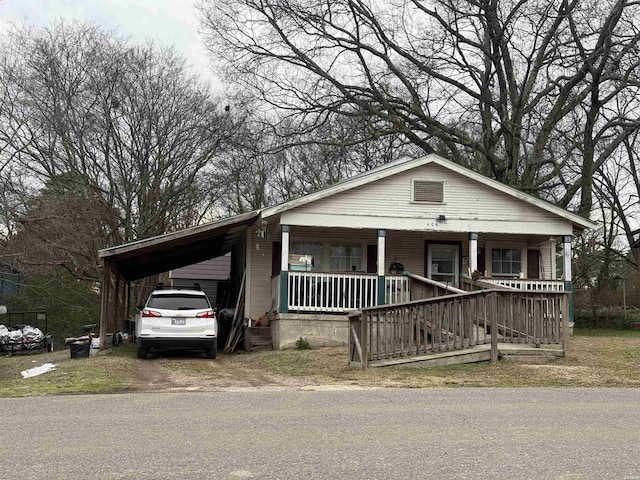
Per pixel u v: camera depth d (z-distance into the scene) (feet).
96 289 121.49
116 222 104.42
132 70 105.50
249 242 71.72
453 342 43.01
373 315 42.83
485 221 65.92
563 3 92.22
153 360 53.31
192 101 106.93
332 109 103.55
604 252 127.85
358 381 37.35
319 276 62.75
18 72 96.27
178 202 111.96
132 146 104.73
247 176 127.65
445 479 16.92
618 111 99.30
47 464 18.40
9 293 116.47
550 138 98.73
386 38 102.78
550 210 66.23
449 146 104.37
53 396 31.99
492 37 96.99
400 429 22.86
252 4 104.12
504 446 20.39
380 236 64.39
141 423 24.16
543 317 44.01
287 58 105.29
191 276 106.52
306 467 18.03
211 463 18.45
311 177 135.33
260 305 71.15
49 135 97.86
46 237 92.38
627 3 86.94
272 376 41.86
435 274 73.36
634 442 20.99
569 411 26.45
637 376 37.99
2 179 91.71
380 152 127.54
